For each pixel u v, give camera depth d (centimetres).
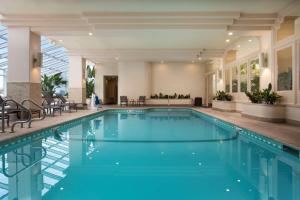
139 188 314
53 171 385
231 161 443
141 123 979
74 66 1544
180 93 2058
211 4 743
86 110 1407
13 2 734
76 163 425
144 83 1950
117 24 860
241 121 866
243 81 1253
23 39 895
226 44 1323
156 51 1486
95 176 359
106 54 1548
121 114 1365
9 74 898
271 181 342
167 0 714
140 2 730
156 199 281
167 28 868
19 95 901
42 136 675
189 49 1470
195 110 1466
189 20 839
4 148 518
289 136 559
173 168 400
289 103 806
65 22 869
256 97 945
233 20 835
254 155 487
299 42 753
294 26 779
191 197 288
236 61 1349
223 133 740
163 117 1212
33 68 932
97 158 459
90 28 902
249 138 658
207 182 337
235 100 1366
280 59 856
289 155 487
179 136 688
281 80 852
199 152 509
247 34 982
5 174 371
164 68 2058
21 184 329
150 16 812
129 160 446
